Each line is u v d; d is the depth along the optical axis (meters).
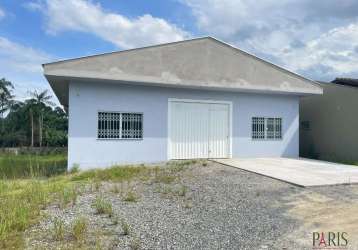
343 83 15.80
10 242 4.20
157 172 9.85
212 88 12.96
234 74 12.97
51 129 32.22
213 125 13.41
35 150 24.42
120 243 4.26
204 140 13.23
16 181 8.91
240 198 6.68
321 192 7.14
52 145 31.38
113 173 9.66
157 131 12.43
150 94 12.38
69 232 4.62
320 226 5.07
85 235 4.50
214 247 4.21
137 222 5.13
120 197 6.75
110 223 5.07
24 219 4.99
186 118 12.96
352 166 11.23
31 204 5.94
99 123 11.66
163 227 4.93
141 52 11.61
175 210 5.84
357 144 13.65
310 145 16.80
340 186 7.71
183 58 12.22
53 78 11.05
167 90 12.65
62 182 8.65
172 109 12.73
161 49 11.91
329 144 15.41
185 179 8.74
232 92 13.75
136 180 8.69
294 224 5.14
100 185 8.04
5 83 35.25
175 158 12.72
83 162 11.37
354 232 4.82
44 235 4.50
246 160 12.83
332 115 15.24
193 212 5.73
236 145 13.74
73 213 5.55
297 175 9.02
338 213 5.70
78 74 10.74
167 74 11.94
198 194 7.04
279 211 5.82
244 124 13.91
